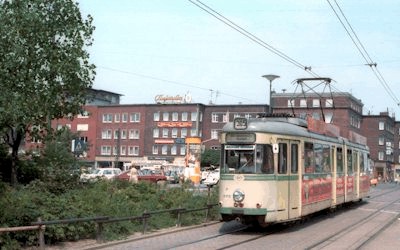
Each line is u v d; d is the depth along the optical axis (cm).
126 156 10319
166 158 10075
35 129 1869
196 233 1605
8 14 1689
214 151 8831
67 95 1880
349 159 2541
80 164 1888
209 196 2023
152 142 10225
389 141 13275
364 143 3033
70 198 1481
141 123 10288
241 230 1689
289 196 1697
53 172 1798
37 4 1738
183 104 10112
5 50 1667
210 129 10081
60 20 1789
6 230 1068
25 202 1234
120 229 1487
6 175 1859
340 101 10594
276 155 1639
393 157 14125
